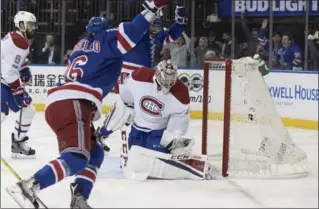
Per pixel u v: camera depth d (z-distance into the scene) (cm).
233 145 1070
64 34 2395
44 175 703
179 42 2312
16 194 719
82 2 2495
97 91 759
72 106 738
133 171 1015
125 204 838
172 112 991
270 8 2186
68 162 712
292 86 1941
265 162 1061
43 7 2505
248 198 877
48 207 819
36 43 2433
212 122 1502
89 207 750
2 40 1141
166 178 1016
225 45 2336
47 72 2314
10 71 1133
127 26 732
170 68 950
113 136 1553
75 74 756
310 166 1103
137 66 1298
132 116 1045
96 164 771
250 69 1079
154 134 1016
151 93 991
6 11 2394
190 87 2172
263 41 2230
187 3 2359
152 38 1305
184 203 844
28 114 1207
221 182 1000
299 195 886
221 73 1513
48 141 1491
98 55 753
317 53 2128
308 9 2136
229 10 2417
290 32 2331
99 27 764
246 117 1077
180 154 1012
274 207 814
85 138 730
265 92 1084
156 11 729
